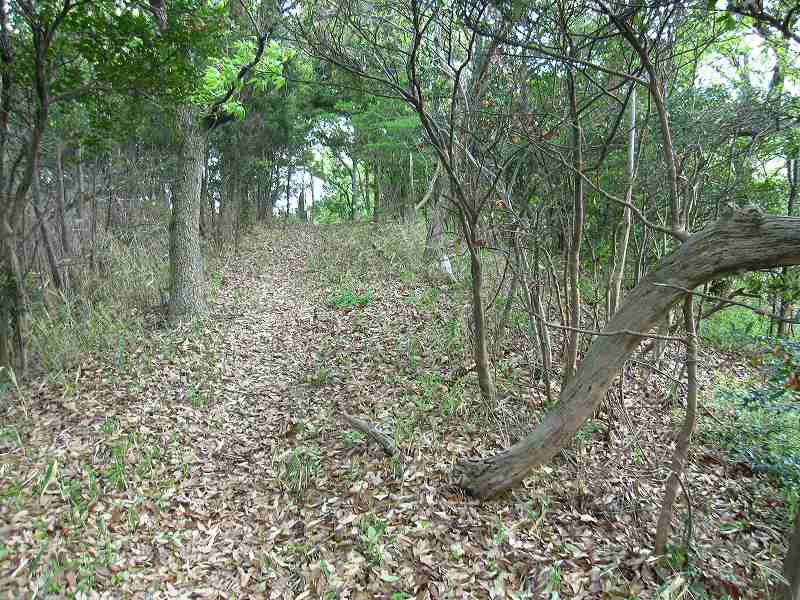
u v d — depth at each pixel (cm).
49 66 432
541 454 313
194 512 342
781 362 308
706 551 289
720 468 373
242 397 516
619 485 351
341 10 320
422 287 786
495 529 307
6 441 406
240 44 645
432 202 964
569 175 405
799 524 217
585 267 546
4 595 256
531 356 494
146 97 485
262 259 1188
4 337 505
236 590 276
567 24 286
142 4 416
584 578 270
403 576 275
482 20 287
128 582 277
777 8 226
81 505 328
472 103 389
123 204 1039
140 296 780
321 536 313
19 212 491
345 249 1178
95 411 457
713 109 418
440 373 501
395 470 366
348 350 606
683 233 253
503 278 496
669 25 304
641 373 504
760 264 224
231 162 1392
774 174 500
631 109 410
